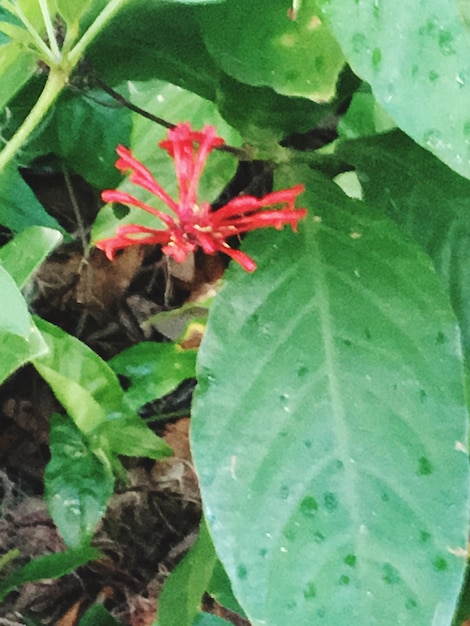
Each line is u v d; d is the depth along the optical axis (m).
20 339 0.22
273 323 0.23
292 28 0.20
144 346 0.36
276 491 0.21
